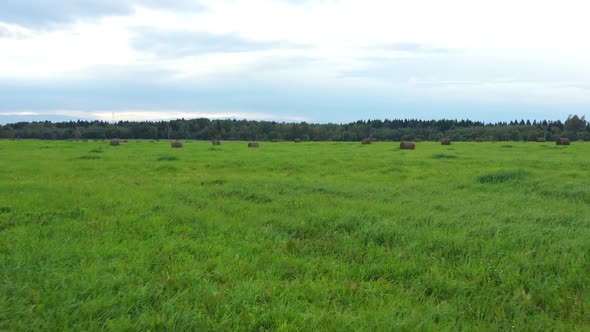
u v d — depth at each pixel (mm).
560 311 4289
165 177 14609
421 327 3877
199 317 3928
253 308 4117
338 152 30391
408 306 4352
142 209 8516
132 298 4297
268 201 9875
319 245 6422
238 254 5754
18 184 11750
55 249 5680
